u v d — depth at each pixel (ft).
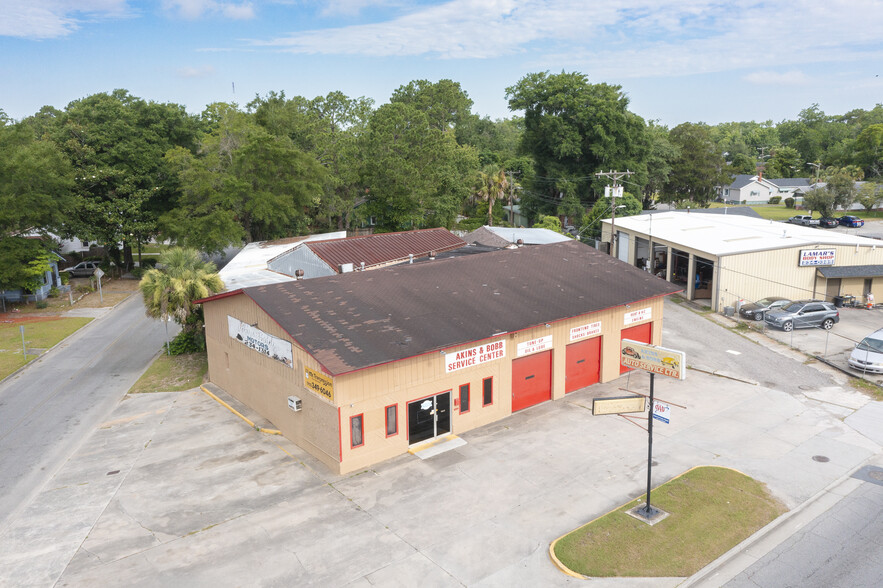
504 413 74.59
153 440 70.13
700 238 141.69
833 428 69.26
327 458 62.23
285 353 67.56
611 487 56.49
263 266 122.11
